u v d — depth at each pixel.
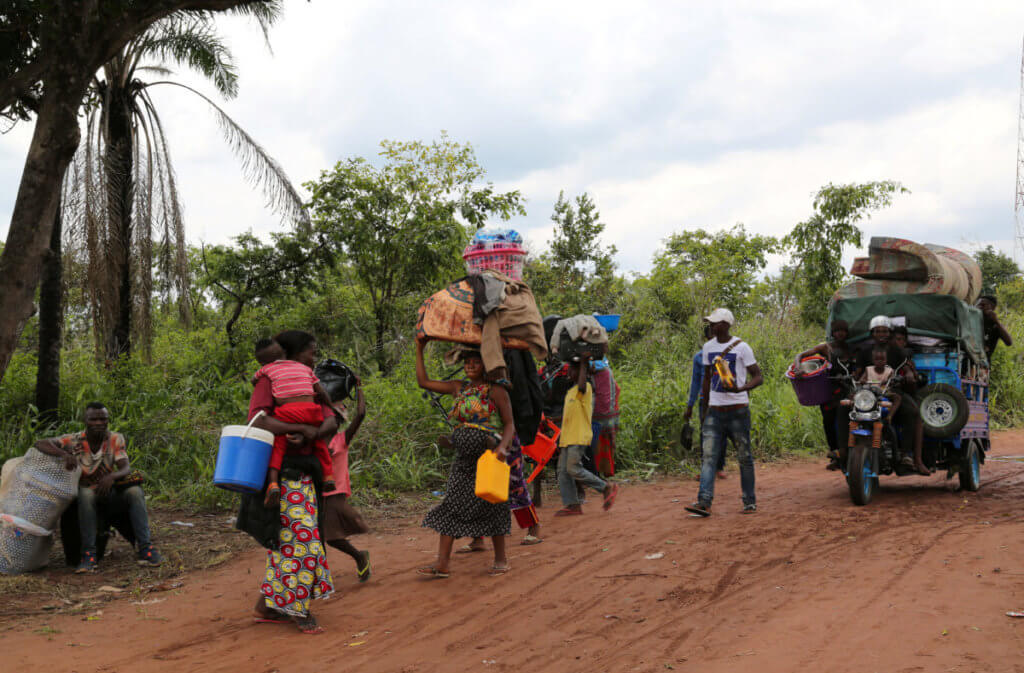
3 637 4.82
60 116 6.97
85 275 12.83
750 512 7.75
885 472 8.23
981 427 8.64
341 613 5.16
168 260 14.81
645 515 7.94
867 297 8.53
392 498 9.16
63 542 6.55
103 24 7.21
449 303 5.86
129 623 5.07
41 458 6.29
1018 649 3.73
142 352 13.38
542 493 9.51
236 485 4.68
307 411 4.88
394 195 16.33
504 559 5.96
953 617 4.25
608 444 8.64
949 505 7.68
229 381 11.55
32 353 13.53
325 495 5.75
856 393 7.84
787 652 3.96
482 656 4.29
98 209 12.73
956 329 8.09
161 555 6.84
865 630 4.17
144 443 10.00
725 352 7.67
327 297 17.03
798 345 16.67
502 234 6.11
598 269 19.14
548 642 4.45
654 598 5.11
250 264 16.69
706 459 7.75
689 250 24.72
